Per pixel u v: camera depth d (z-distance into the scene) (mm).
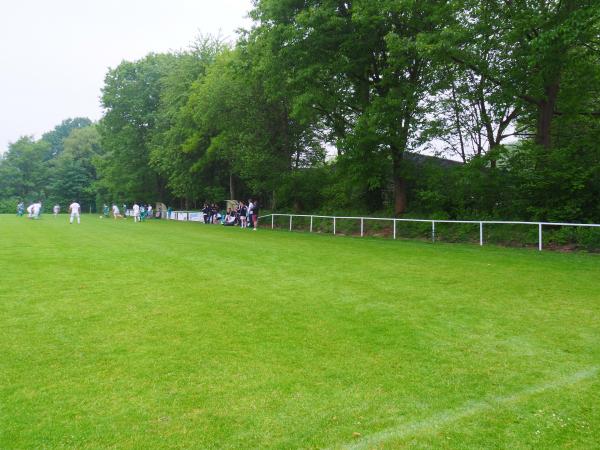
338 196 29859
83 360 5133
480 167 19844
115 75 54562
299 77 22266
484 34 17953
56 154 131500
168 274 10625
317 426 3746
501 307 7594
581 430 3709
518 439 3576
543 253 14539
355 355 5363
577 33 14086
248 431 3658
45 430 3637
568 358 5273
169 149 42062
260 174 32094
